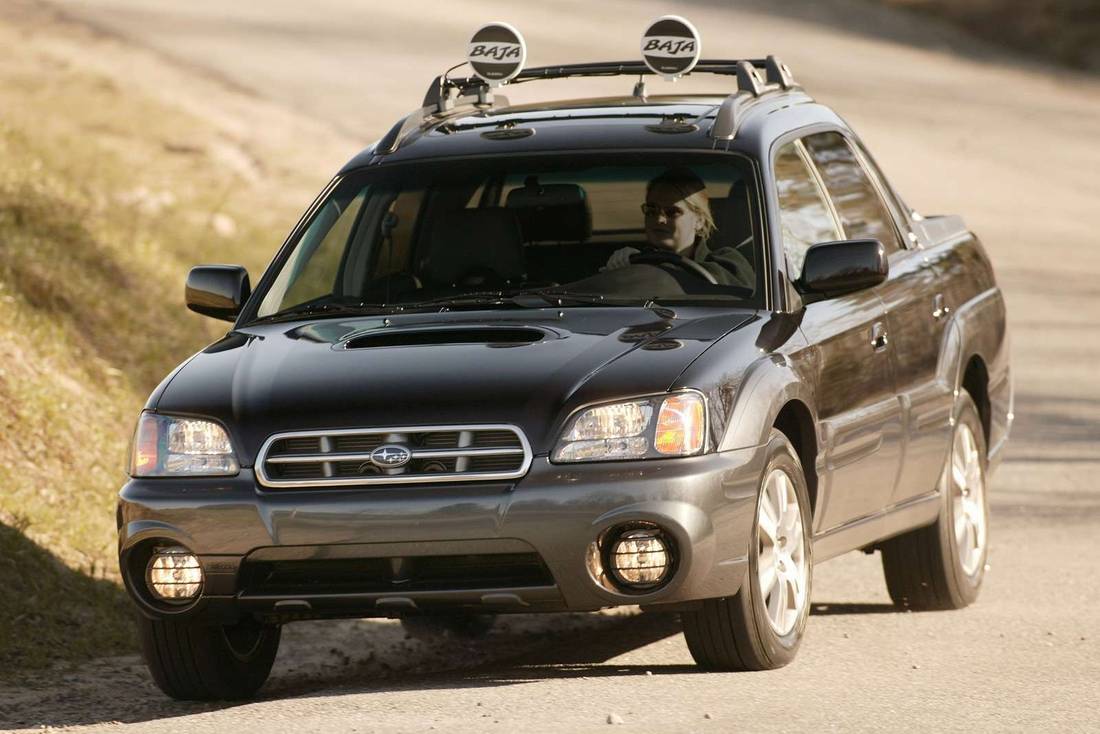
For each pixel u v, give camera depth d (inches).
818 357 772.0
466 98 1006.4
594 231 841.5
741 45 4566.9
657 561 666.2
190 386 717.9
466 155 845.2
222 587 683.4
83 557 979.9
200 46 3572.8
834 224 868.0
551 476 662.5
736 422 692.1
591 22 4581.7
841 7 5354.3
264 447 681.6
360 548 667.4
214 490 682.2
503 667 805.2
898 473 860.0
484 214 823.7
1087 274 2598.4
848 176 914.7
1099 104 4478.3
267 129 2770.7
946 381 922.7
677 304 768.9
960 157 3587.6
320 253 831.7
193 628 724.7
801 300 791.1
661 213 804.6
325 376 701.9
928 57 4869.6
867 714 658.8
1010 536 1154.0
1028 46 5196.9
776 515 730.8
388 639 908.0
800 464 756.0
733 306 767.7
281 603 679.7
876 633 864.3
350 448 676.7
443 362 700.7
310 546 671.1
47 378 1170.0
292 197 2346.2
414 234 831.1
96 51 3248.0
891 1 5561.0
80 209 1628.9
